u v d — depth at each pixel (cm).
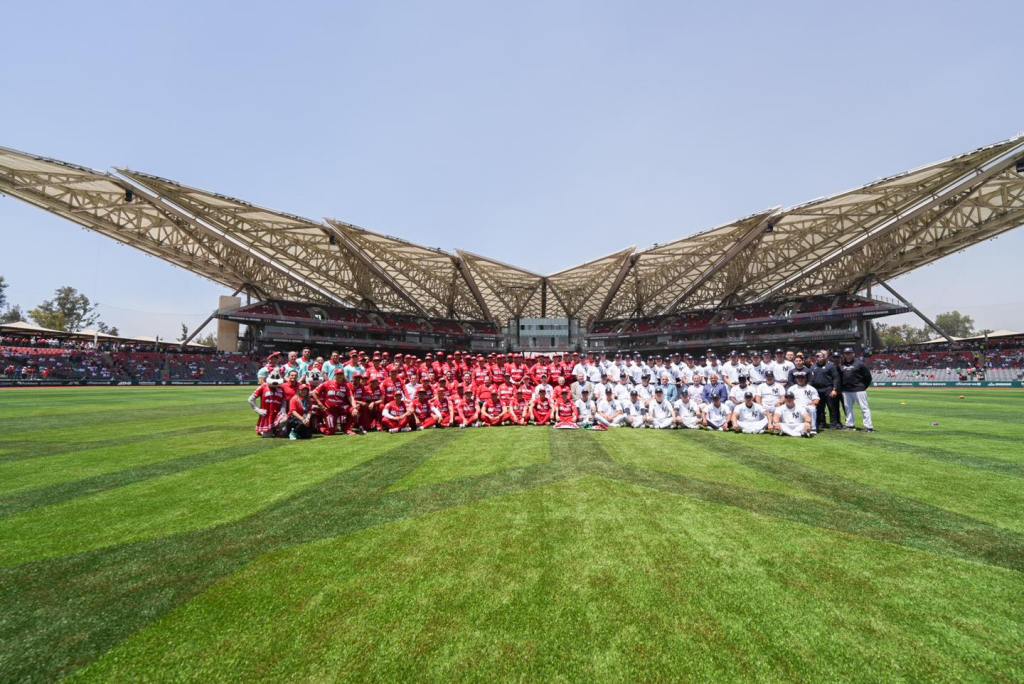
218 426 1239
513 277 5597
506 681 234
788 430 1043
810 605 307
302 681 236
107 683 236
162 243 4150
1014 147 2703
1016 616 295
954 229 3922
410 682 234
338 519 477
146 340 5900
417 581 341
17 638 274
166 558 384
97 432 1117
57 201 3434
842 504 521
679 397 1457
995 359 3956
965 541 415
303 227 3906
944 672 242
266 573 356
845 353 1133
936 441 942
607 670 242
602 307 6575
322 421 1113
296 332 5694
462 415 1258
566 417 1226
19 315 6931
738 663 248
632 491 577
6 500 548
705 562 371
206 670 245
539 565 366
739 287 5347
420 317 6794
